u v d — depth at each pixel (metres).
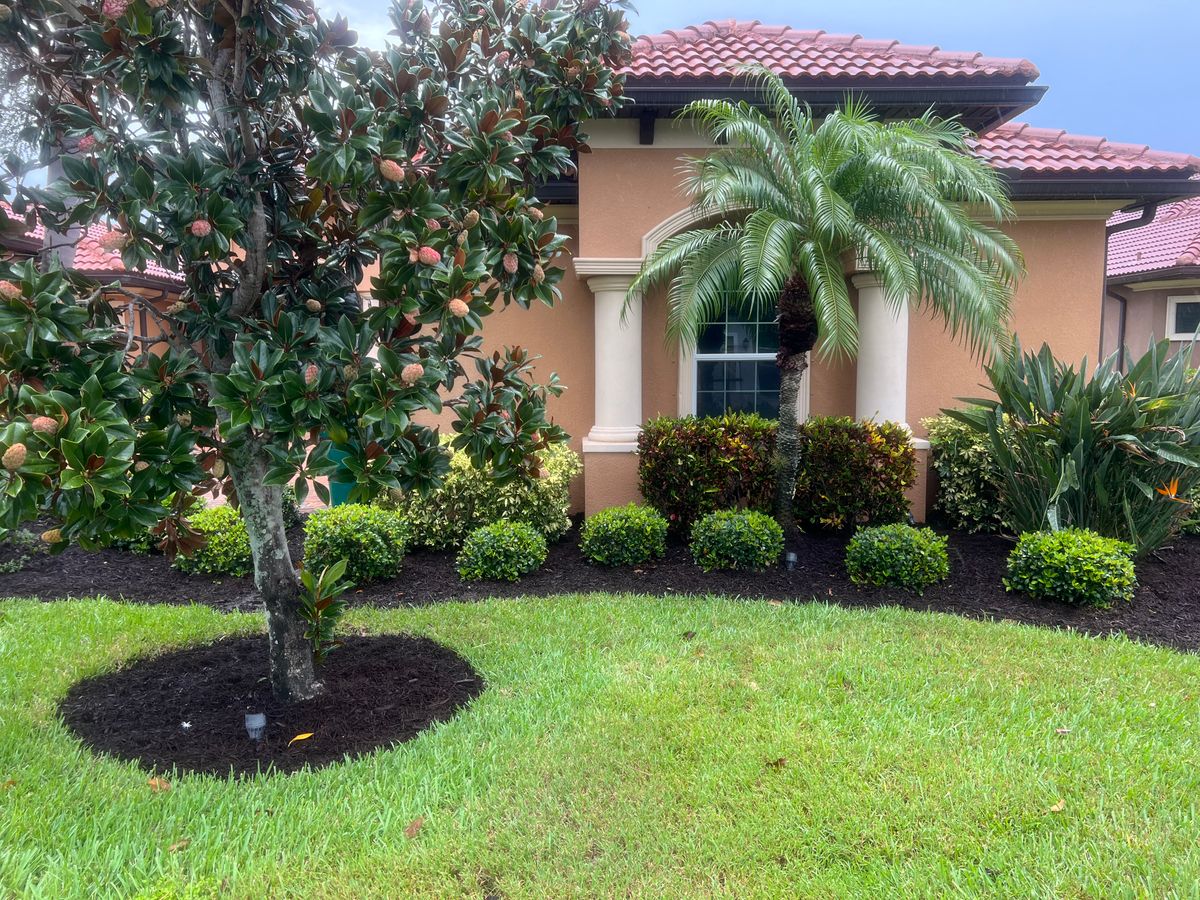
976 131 8.66
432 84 3.65
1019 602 6.00
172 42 3.06
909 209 6.38
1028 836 2.95
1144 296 16.11
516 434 4.07
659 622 5.46
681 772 3.41
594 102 4.76
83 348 3.10
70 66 3.55
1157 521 6.65
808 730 3.76
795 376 7.09
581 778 3.37
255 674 4.52
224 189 3.49
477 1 4.41
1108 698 4.18
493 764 3.48
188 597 6.29
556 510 7.66
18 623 5.31
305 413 3.29
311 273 4.02
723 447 7.54
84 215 3.21
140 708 4.07
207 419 3.40
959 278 6.31
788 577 6.61
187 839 2.92
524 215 3.97
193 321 3.55
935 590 6.27
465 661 4.78
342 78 3.79
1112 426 6.40
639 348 8.37
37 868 2.72
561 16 4.66
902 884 2.70
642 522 6.95
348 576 6.48
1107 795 3.22
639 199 8.13
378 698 4.23
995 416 6.96
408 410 3.26
